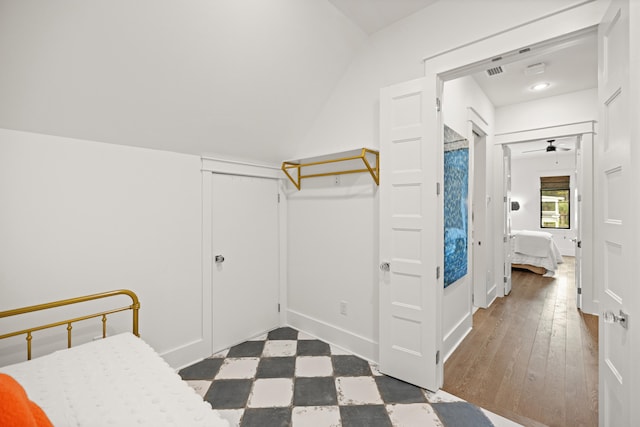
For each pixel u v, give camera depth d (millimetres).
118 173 2031
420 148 2037
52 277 1771
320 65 2438
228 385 2117
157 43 1695
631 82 1016
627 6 1067
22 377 1291
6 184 1613
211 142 2451
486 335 2959
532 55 1771
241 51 2000
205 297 2531
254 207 2928
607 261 1271
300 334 2996
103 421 1021
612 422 1229
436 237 1986
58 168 1780
